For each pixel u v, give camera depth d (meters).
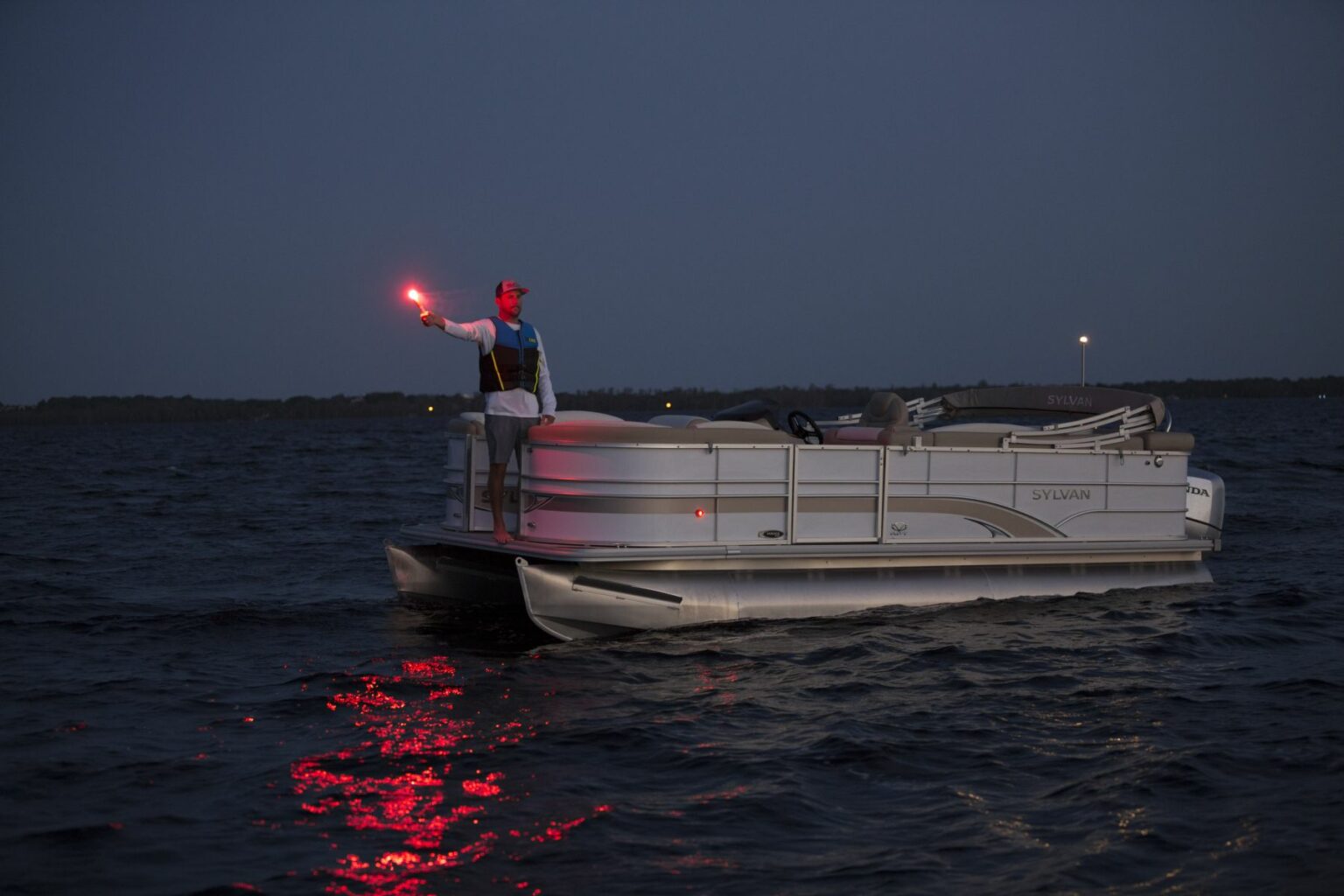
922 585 9.55
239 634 9.47
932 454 9.55
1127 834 5.10
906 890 4.55
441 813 5.36
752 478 8.90
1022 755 6.18
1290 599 10.55
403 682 7.73
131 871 4.73
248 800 5.53
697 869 4.74
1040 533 10.09
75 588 11.73
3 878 4.65
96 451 51.75
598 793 5.62
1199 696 7.38
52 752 6.29
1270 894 4.50
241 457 43.94
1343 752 6.18
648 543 8.61
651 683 7.61
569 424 8.90
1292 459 33.41
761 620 8.98
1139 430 10.80
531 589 8.32
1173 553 10.73
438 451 49.03
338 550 14.95
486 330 8.80
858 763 6.04
